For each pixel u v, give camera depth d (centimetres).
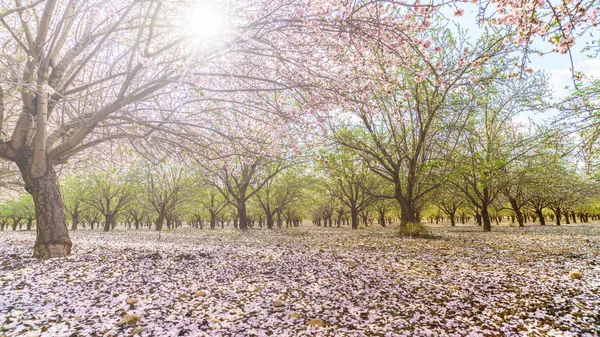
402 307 616
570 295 688
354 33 796
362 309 605
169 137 1215
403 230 2331
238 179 3628
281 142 1088
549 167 3012
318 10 767
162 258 1162
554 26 562
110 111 978
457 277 866
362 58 895
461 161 2173
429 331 495
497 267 1012
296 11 734
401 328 513
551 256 1243
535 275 888
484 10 577
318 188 4591
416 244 1730
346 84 929
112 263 1013
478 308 609
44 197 1084
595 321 533
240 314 570
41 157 1066
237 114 1274
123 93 977
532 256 1250
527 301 646
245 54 1036
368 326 520
